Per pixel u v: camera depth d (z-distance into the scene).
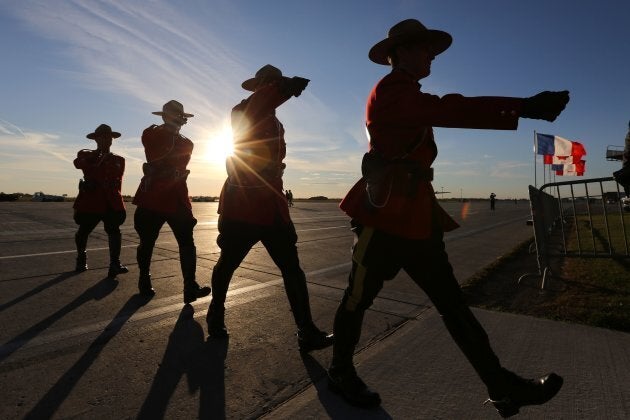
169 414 2.00
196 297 3.77
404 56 1.97
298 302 2.74
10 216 15.60
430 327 3.21
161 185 3.72
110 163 4.80
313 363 2.59
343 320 2.09
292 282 2.76
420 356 2.66
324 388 2.27
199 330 3.13
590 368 2.51
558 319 3.47
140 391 2.21
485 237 10.31
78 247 5.02
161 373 2.42
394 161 1.86
